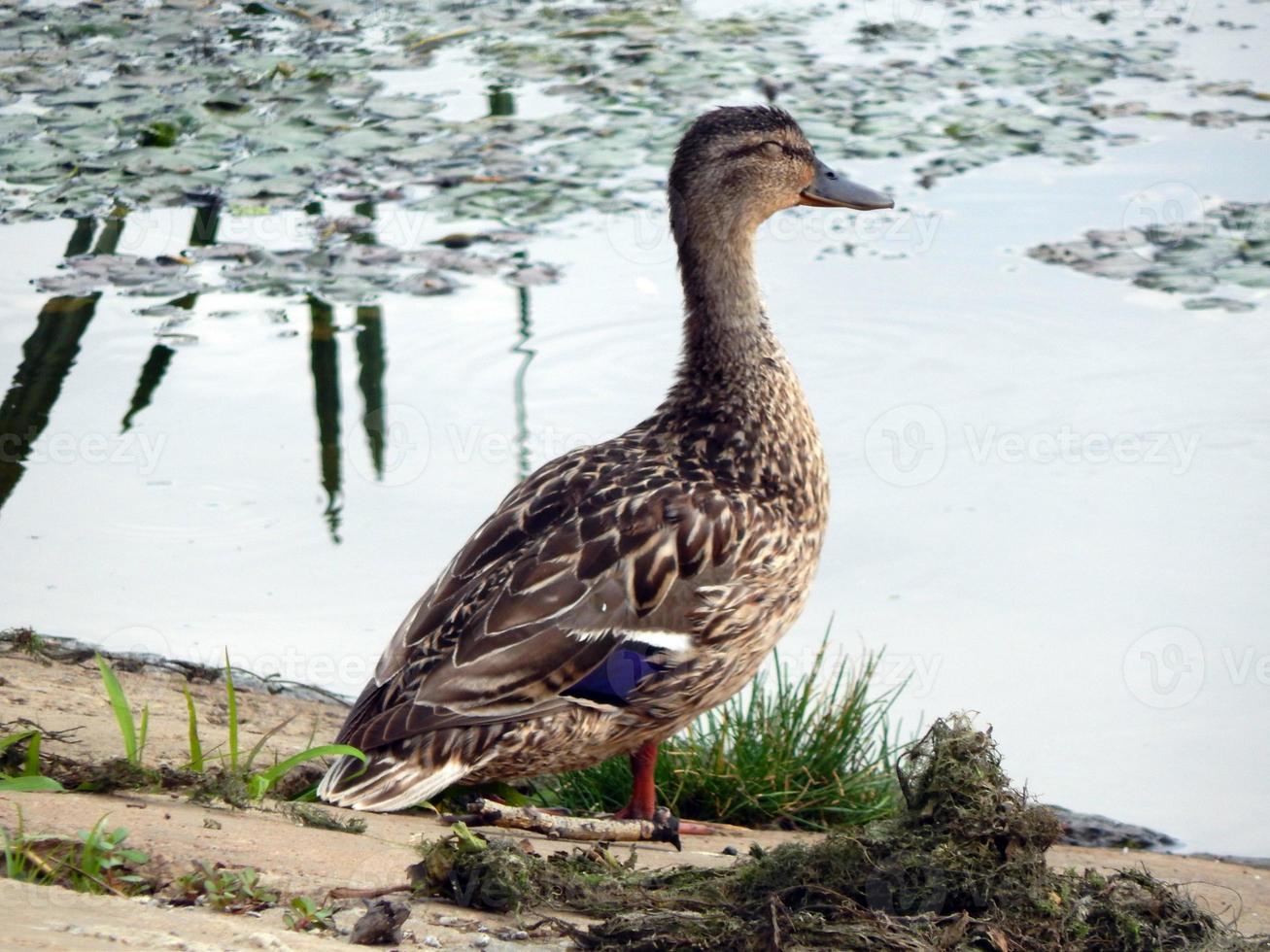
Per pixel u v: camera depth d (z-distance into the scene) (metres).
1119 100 19.12
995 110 18.72
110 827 5.95
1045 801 9.48
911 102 18.98
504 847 5.86
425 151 17.70
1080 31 21.77
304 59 20.47
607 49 20.98
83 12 22.20
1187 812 9.45
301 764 7.99
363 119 18.70
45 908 4.84
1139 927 5.91
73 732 7.89
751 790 9.30
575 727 7.81
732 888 5.95
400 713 7.43
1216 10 22.69
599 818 8.20
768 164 9.35
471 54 20.80
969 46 21.16
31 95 19.16
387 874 5.95
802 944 5.41
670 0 23.14
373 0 22.91
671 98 19.19
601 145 17.84
